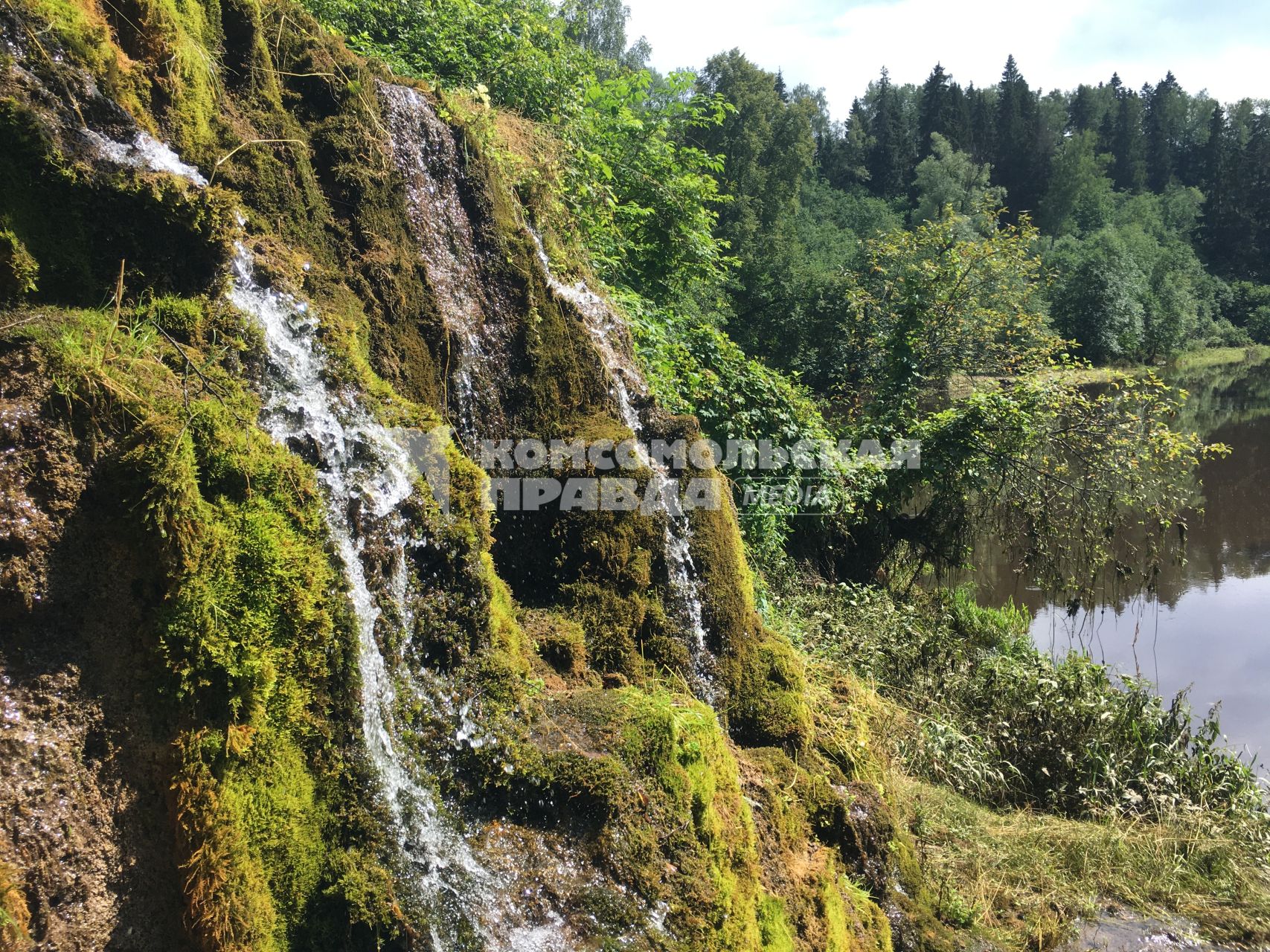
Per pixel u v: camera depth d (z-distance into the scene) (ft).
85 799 5.92
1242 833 18.61
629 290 25.84
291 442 8.02
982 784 19.21
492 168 13.67
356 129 11.05
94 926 5.88
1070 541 33.58
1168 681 29.40
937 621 27.61
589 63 30.32
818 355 67.26
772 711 13.41
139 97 8.03
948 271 40.70
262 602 6.96
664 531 12.94
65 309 6.82
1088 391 66.59
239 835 6.51
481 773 8.53
